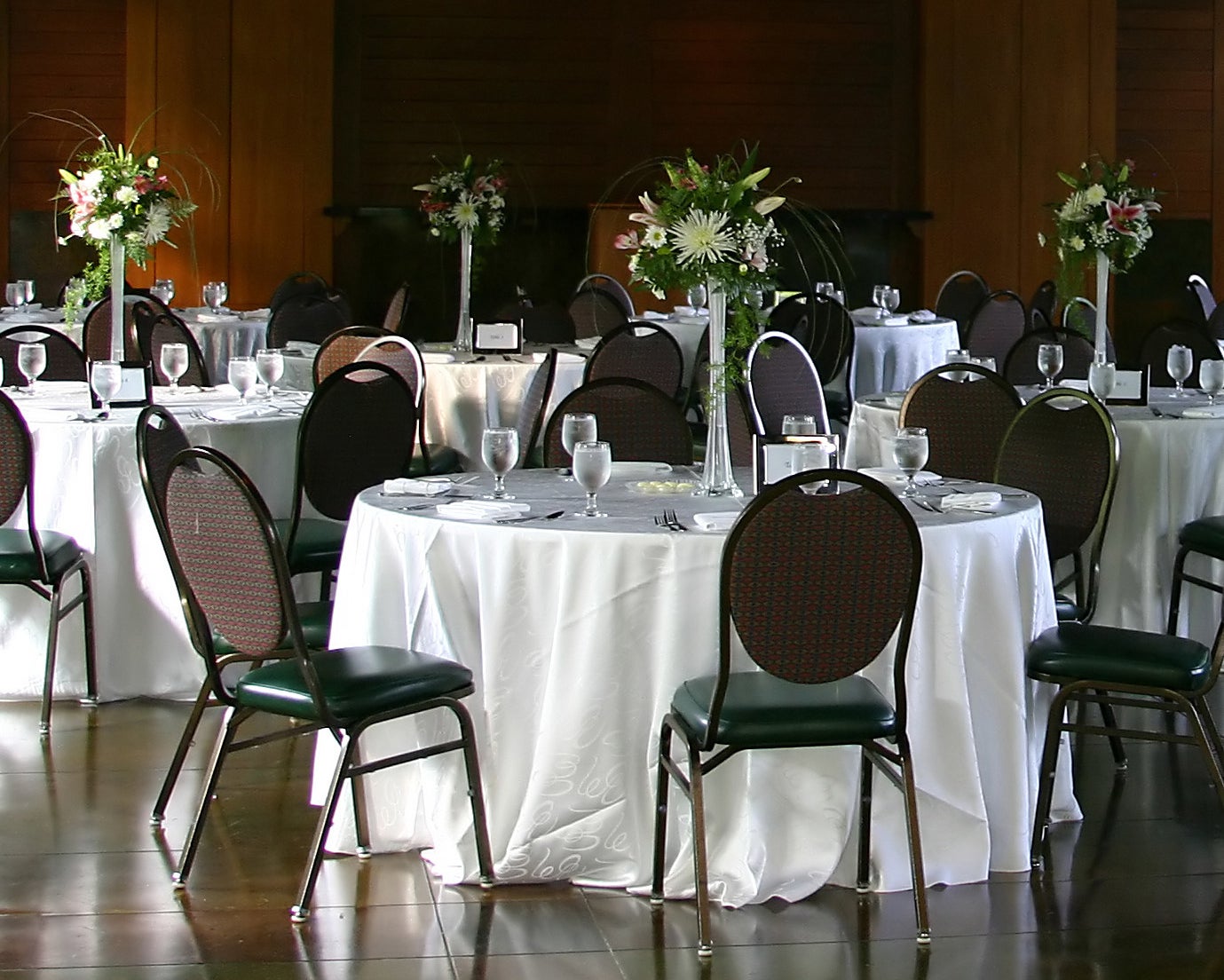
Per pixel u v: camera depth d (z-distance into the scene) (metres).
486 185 8.09
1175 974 3.29
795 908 3.59
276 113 12.77
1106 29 12.89
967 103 12.91
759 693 3.41
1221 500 5.46
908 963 3.34
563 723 3.60
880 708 3.38
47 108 12.83
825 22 13.09
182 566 3.54
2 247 12.83
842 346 8.80
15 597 5.14
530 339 9.27
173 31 12.68
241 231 12.84
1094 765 4.62
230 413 5.56
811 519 3.19
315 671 3.45
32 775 4.47
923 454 4.08
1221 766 3.99
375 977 3.26
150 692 5.21
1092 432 4.54
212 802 4.21
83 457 5.09
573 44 13.05
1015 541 3.85
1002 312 9.29
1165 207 13.25
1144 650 3.87
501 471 3.97
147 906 3.60
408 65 13.01
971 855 3.73
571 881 3.71
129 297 9.26
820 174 13.18
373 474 5.20
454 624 3.71
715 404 4.13
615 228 12.05
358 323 12.92
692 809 3.34
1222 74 13.20
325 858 3.90
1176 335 7.97
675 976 3.27
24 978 3.24
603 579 3.55
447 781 3.76
